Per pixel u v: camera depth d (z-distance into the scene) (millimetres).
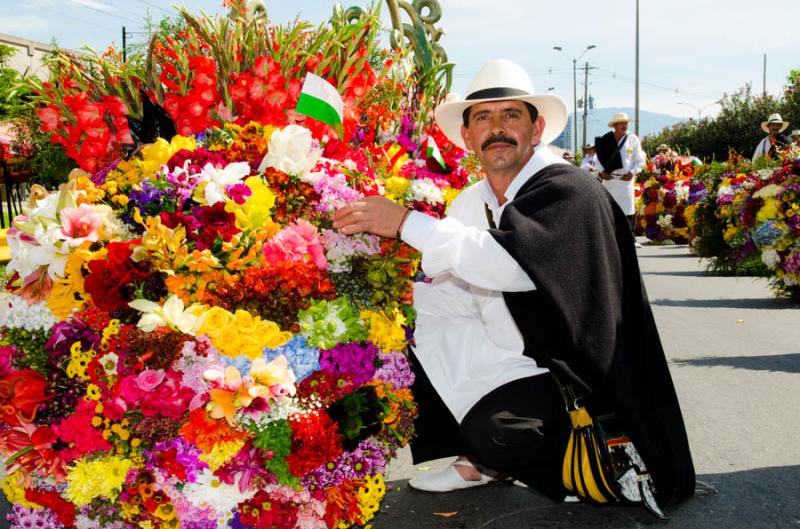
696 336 6301
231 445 2227
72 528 2482
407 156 3461
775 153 11141
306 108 2744
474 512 3117
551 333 2766
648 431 2820
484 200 3172
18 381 2305
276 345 2275
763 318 7078
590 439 2760
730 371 5113
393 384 2602
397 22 3732
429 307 3158
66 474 2342
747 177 9305
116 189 2428
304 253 2379
